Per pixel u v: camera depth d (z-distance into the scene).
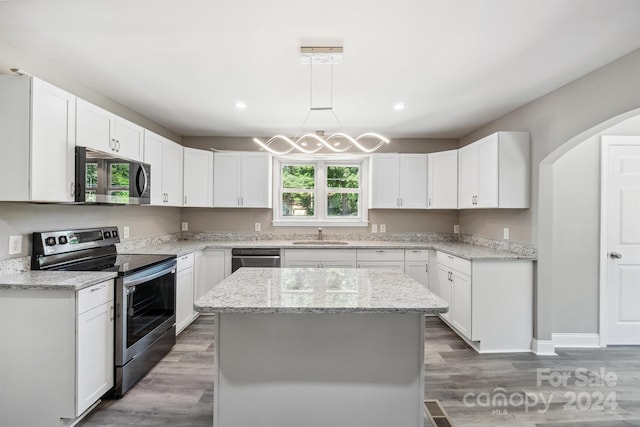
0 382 1.92
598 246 3.17
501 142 3.16
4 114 1.92
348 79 2.68
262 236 4.73
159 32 1.99
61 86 2.54
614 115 2.35
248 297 1.66
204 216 4.71
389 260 4.11
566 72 2.52
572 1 1.68
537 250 3.04
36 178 1.94
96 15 1.82
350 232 4.78
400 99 3.13
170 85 2.81
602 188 3.16
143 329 2.59
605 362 2.85
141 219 3.64
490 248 3.79
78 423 2.01
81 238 2.66
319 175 4.85
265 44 2.13
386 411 1.72
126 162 2.71
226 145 4.69
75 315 1.90
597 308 3.18
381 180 4.52
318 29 1.96
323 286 1.92
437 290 4.02
